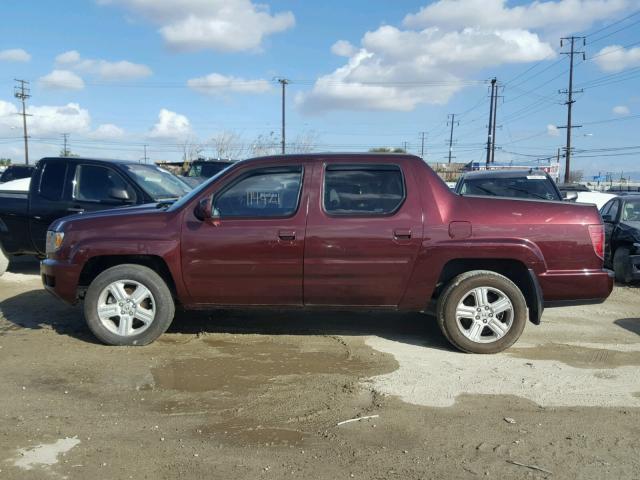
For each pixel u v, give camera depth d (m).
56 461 3.34
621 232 9.24
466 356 5.22
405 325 6.23
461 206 5.21
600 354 5.34
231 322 6.30
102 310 5.39
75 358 5.10
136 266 5.36
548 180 9.66
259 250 5.16
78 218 5.52
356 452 3.46
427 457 3.41
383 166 5.27
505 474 3.23
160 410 4.05
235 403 4.16
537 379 4.66
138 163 8.77
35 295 7.49
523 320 5.20
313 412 4.02
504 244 5.08
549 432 3.73
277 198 5.26
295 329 6.05
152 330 5.38
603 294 5.22
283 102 59.56
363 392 4.37
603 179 82.56
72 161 8.27
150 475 3.20
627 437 3.67
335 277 5.18
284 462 3.35
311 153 5.41
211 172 17.11
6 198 8.32
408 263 5.14
